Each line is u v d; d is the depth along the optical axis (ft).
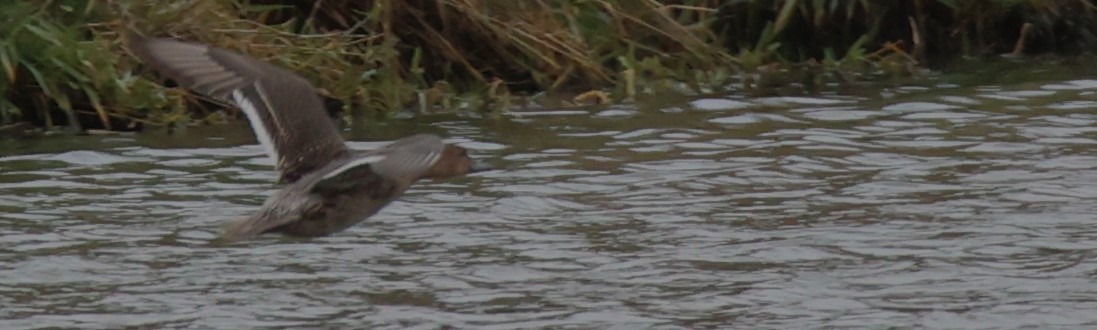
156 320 33.86
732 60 60.90
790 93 57.82
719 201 43.65
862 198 43.80
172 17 53.21
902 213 42.19
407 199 43.42
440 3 57.11
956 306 34.73
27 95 51.62
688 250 39.04
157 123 51.70
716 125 52.80
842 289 35.99
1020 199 43.34
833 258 38.34
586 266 37.76
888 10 64.75
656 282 36.55
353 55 55.36
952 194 43.93
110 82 51.34
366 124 53.06
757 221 41.60
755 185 45.21
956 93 57.62
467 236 40.11
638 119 53.62
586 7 59.72
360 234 40.27
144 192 44.16
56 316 34.12
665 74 58.85
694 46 60.34
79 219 41.39
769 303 35.04
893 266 37.60
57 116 51.88
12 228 40.45
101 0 53.31
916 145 49.73
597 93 56.39
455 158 23.94
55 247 38.93
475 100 55.47
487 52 58.18
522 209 42.73
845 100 56.54
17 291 35.73
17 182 44.98
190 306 34.76
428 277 36.88
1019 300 35.09
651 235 40.32
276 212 22.49
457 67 57.62
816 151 49.06
